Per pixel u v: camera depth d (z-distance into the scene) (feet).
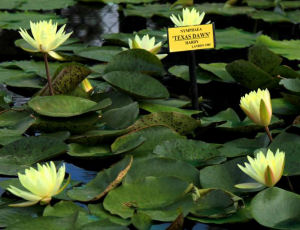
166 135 5.37
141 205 4.17
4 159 4.95
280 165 4.09
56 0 14.02
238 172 4.59
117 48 9.14
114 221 3.97
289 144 4.96
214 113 6.87
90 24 11.69
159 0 15.15
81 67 6.20
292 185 4.83
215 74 7.93
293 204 4.04
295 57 8.81
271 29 11.73
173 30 6.25
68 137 5.35
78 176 4.93
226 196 4.21
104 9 13.50
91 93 6.75
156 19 12.45
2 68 8.20
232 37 10.59
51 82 6.46
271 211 3.97
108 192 4.36
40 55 8.77
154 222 4.04
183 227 4.07
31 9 12.82
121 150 5.09
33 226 3.75
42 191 4.03
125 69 7.20
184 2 13.34
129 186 4.37
